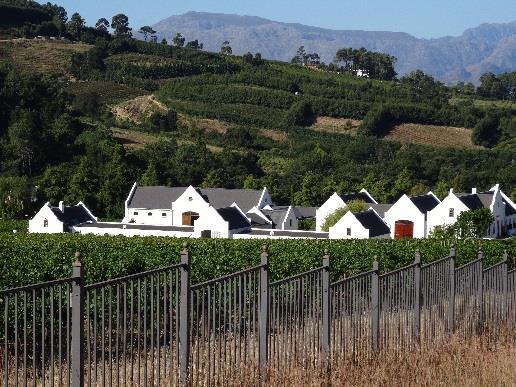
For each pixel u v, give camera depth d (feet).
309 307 79.41
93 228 436.76
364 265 217.56
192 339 73.05
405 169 641.40
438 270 101.04
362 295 86.99
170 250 226.58
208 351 68.80
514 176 648.38
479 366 87.86
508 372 86.12
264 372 73.72
